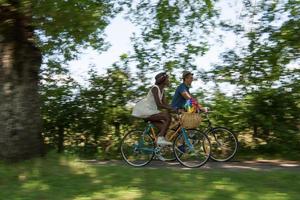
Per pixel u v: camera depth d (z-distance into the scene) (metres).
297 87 11.57
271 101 11.56
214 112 11.93
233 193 6.45
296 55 11.85
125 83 13.01
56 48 13.50
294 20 11.92
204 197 6.23
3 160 8.35
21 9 8.20
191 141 9.98
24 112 8.53
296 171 8.84
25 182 7.19
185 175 7.76
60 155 8.90
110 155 12.18
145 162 10.11
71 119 12.90
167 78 10.20
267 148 11.48
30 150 8.56
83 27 8.77
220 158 10.55
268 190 6.67
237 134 11.87
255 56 12.16
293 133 11.28
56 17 8.56
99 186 6.89
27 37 8.65
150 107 10.05
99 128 12.81
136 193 6.46
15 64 8.55
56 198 6.28
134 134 10.34
